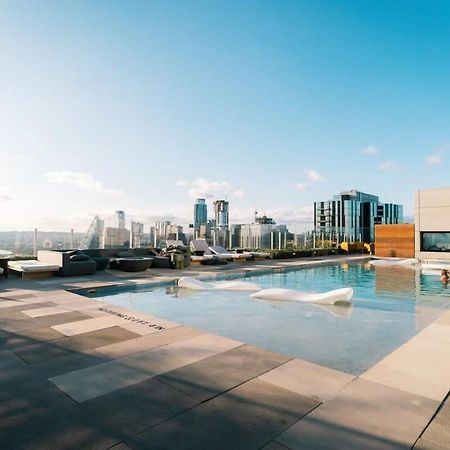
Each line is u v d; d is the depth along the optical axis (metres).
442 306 6.96
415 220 19.50
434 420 2.24
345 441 1.98
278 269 13.98
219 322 5.59
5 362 3.25
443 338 4.22
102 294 8.13
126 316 5.09
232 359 3.34
